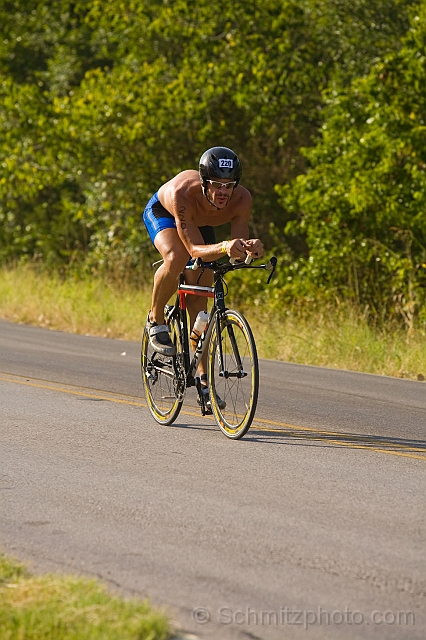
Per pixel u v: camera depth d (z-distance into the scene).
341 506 10.48
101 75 42.09
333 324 27.05
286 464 12.38
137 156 41.19
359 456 12.96
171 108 40.09
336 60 41.38
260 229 44.84
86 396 17.44
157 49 44.97
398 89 32.16
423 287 32.50
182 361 14.20
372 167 32.72
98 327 29.91
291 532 9.54
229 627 7.27
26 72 54.53
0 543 9.10
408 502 10.67
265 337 26.66
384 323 29.58
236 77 40.09
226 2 40.59
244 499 10.69
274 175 44.03
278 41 39.50
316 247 33.84
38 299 33.97
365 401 17.81
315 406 17.08
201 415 15.80
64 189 51.41
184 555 8.82
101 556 8.77
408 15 39.16
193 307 14.37
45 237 50.28
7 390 17.95
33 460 12.41
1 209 51.19
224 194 13.11
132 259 42.03
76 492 10.91
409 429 15.07
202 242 13.43
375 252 33.03
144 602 7.39
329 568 8.52
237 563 8.63
